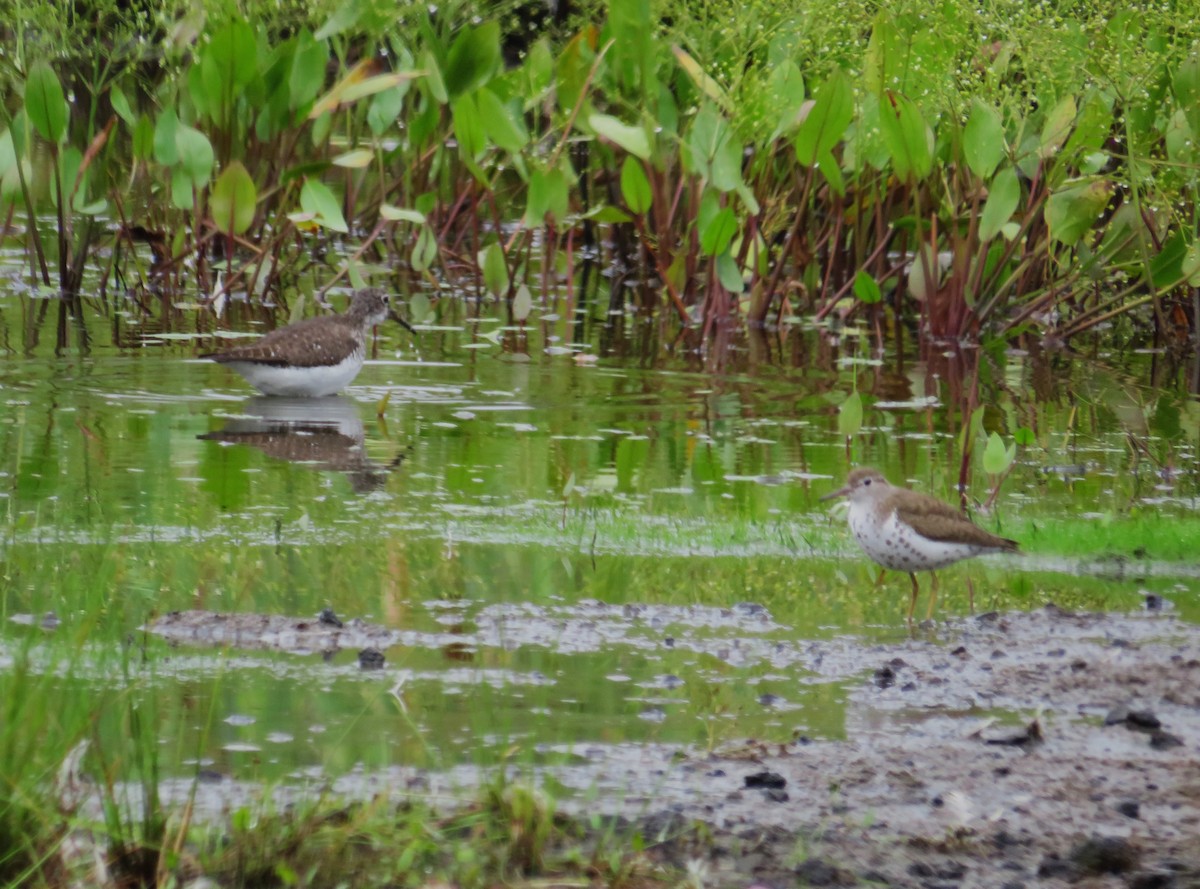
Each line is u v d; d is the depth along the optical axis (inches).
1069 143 773.9
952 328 818.8
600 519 473.7
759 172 855.1
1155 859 246.5
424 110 898.1
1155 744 302.0
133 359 688.4
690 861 239.8
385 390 657.0
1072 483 550.9
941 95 780.6
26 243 891.4
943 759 291.1
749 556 442.9
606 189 1029.8
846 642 365.1
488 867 236.2
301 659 337.4
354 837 241.0
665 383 692.1
